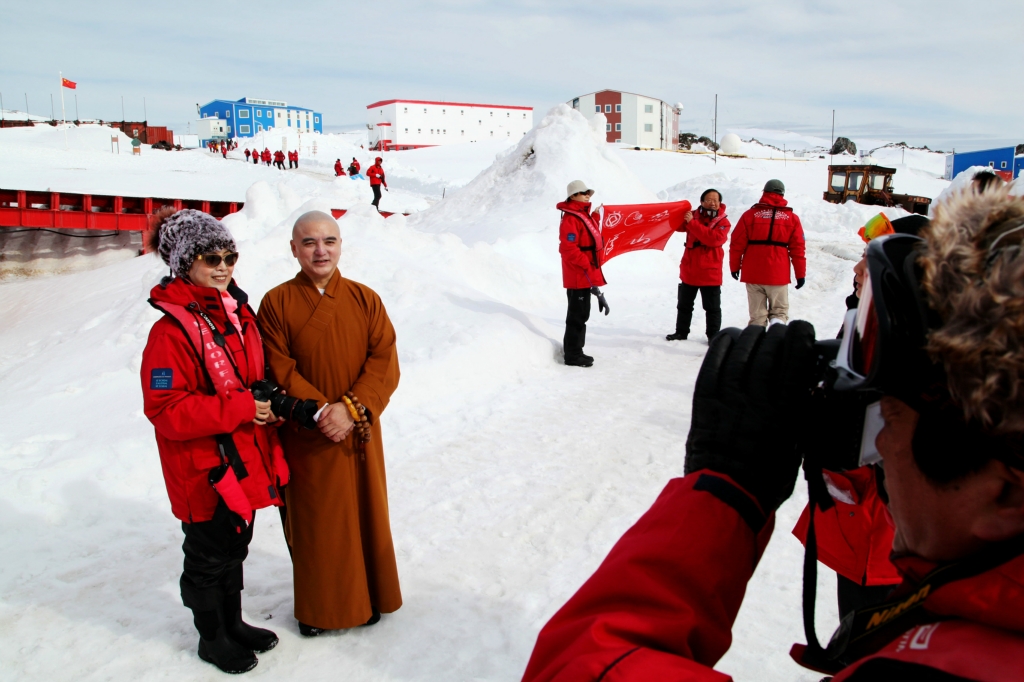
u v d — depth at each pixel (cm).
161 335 237
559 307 938
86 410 493
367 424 267
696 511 78
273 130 7288
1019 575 51
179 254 242
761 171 4309
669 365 684
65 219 1634
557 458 450
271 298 270
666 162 4562
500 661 259
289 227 759
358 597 271
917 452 56
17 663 260
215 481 238
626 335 818
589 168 1573
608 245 762
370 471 276
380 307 282
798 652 81
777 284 729
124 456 422
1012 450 50
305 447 265
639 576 74
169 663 261
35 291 1275
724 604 75
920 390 54
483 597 301
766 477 79
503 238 1245
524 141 1673
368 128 8912
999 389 47
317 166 5559
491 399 563
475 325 648
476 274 891
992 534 54
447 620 285
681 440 479
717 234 751
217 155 5878
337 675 254
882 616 63
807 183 3834
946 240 53
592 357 702
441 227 1530
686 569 74
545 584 309
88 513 374
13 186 2725
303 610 272
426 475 427
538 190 1498
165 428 234
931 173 4894
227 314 249
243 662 255
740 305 1014
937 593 55
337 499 266
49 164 3975
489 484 413
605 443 474
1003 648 50
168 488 245
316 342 264
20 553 333
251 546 354
